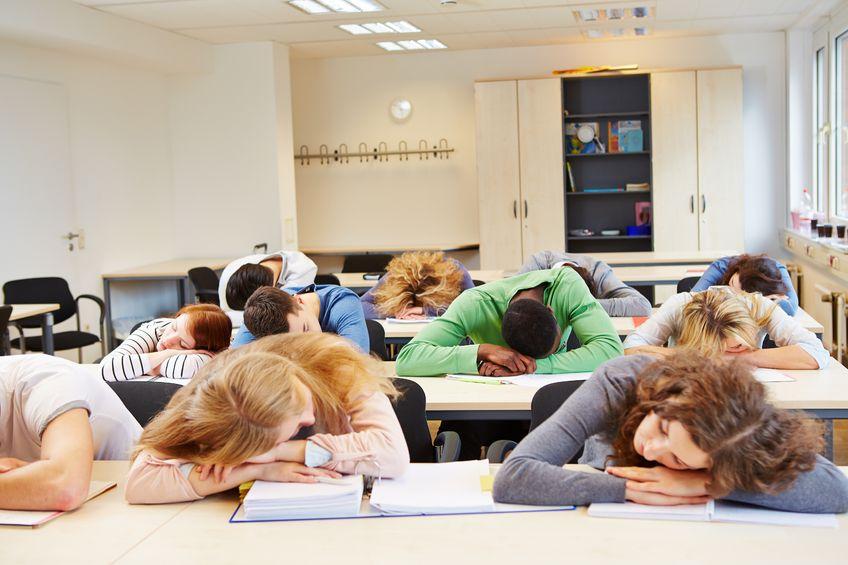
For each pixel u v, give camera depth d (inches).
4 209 254.7
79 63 287.3
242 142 334.3
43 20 239.8
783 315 123.6
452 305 128.3
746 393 62.9
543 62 359.3
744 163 349.4
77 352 290.2
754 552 60.9
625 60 354.0
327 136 378.6
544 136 347.9
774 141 349.4
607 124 356.2
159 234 332.8
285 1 256.8
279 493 70.5
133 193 316.8
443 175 372.8
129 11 266.5
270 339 78.4
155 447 75.1
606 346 119.0
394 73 370.3
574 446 73.7
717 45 347.3
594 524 66.8
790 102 342.3
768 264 153.4
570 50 356.8
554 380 117.6
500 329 126.5
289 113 342.0
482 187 353.4
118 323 300.7
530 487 70.9
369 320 149.1
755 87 347.6
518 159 350.0
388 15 282.5
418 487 75.1
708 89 337.4
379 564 61.4
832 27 305.4
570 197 364.8
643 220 354.0
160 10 265.7
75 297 285.0
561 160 347.3
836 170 315.6
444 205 374.3
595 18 301.1
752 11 300.0
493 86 349.4
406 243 378.3
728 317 118.8
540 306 115.8
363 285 245.3
